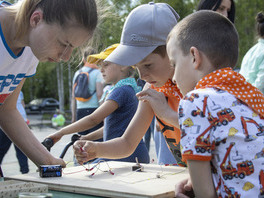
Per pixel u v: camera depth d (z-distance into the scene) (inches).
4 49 59.8
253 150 43.5
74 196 49.3
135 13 66.2
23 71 66.7
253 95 46.6
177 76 50.1
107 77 103.9
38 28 54.5
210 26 48.4
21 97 201.8
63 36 53.9
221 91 45.6
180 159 68.9
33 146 66.8
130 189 47.8
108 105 96.6
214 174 44.7
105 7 67.3
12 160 208.2
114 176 58.0
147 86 74.4
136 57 64.0
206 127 43.4
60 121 447.8
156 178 56.0
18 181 52.9
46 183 53.7
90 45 69.4
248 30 521.0
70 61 69.8
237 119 44.1
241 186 43.0
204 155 43.1
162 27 65.0
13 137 67.3
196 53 47.3
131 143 70.8
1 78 62.6
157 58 65.4
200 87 47.1
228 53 48.6
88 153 65.4
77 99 169.3
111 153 68.3
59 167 58.7
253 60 121.0
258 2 527.2
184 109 44.9
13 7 60.5
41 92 1216.2
